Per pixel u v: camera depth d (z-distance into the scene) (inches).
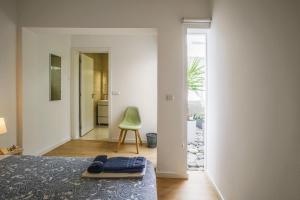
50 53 177.9
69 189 58.7
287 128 49.9
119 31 138.9
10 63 130.2
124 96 210.8
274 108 55.7
